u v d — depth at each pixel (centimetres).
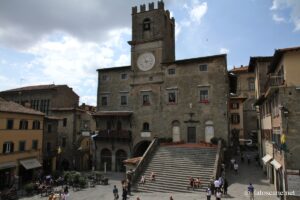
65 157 5822
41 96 6309
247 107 7412
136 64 5219
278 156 2923
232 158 4856
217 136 4406
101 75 5622
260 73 4347
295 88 2611
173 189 3272
